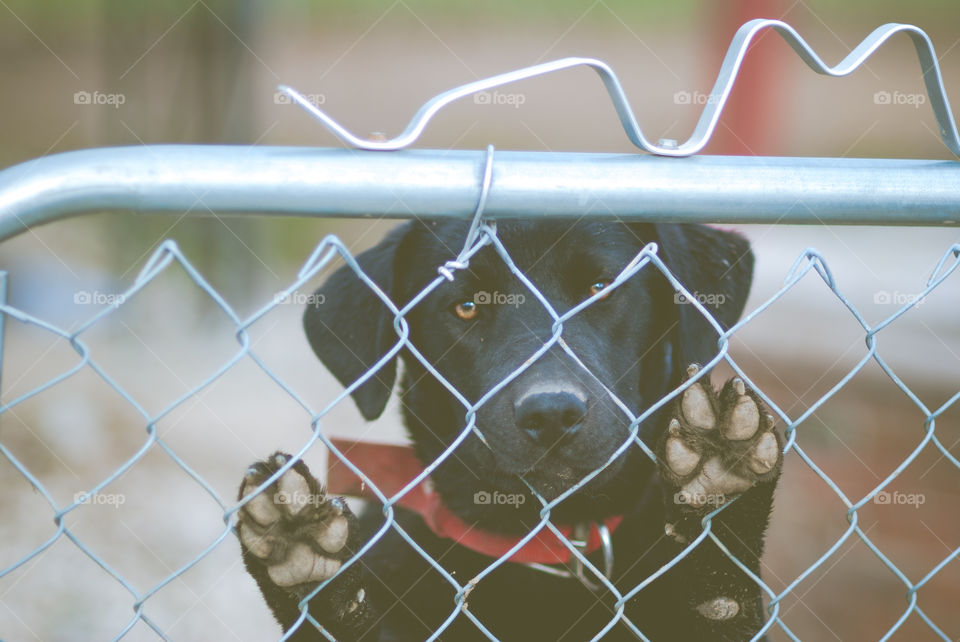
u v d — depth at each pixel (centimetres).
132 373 582
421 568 273
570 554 257
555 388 229
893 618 369
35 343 605
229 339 657
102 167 133
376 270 288
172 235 702
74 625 348
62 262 706
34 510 421
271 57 1602
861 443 512
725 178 151
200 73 704
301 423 529
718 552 207
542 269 267
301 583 176
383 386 286
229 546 409
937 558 406
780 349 631
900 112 1297
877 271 721
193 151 137
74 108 1270
